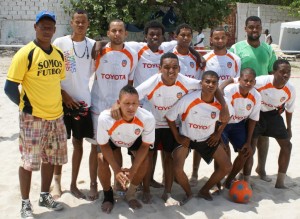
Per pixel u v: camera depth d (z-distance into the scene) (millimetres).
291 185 5477
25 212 4309
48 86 4133
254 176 5824
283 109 5230
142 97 4594
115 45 4676
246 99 4824
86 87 4695
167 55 4426
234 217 4426
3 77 14008
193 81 4605
